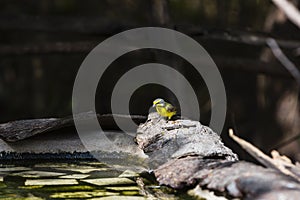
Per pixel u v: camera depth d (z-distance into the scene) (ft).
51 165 15.01
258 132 45.52
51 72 55.11
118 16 54.70
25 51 40.70
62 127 15.57
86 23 39.65
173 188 11.74
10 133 15.17
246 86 50.65
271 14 41.19
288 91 42.42
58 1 55.11
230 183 10.19
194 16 53.78
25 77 56.08
